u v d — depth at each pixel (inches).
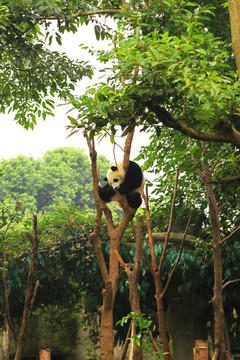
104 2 421.1
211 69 211.2
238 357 579.5
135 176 308.7
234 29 235.0
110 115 205.3
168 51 199.5
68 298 510.6
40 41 436.8
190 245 396.2
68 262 438.3
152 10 306.5
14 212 369.4
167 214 445.1
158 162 460.1
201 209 420.2
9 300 431.5
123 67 196.2
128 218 278.8
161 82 195.5
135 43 205.0
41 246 430.3
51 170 1544.0
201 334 444.8
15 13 369.7
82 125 213.6
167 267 402.3
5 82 476.1
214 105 204.5
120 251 424.5
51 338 639.1
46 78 439.8
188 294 437.1
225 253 372.2
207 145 344.8
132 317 226.7
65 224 440.8
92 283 446.0
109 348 254.4
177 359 439.5
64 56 458.9
